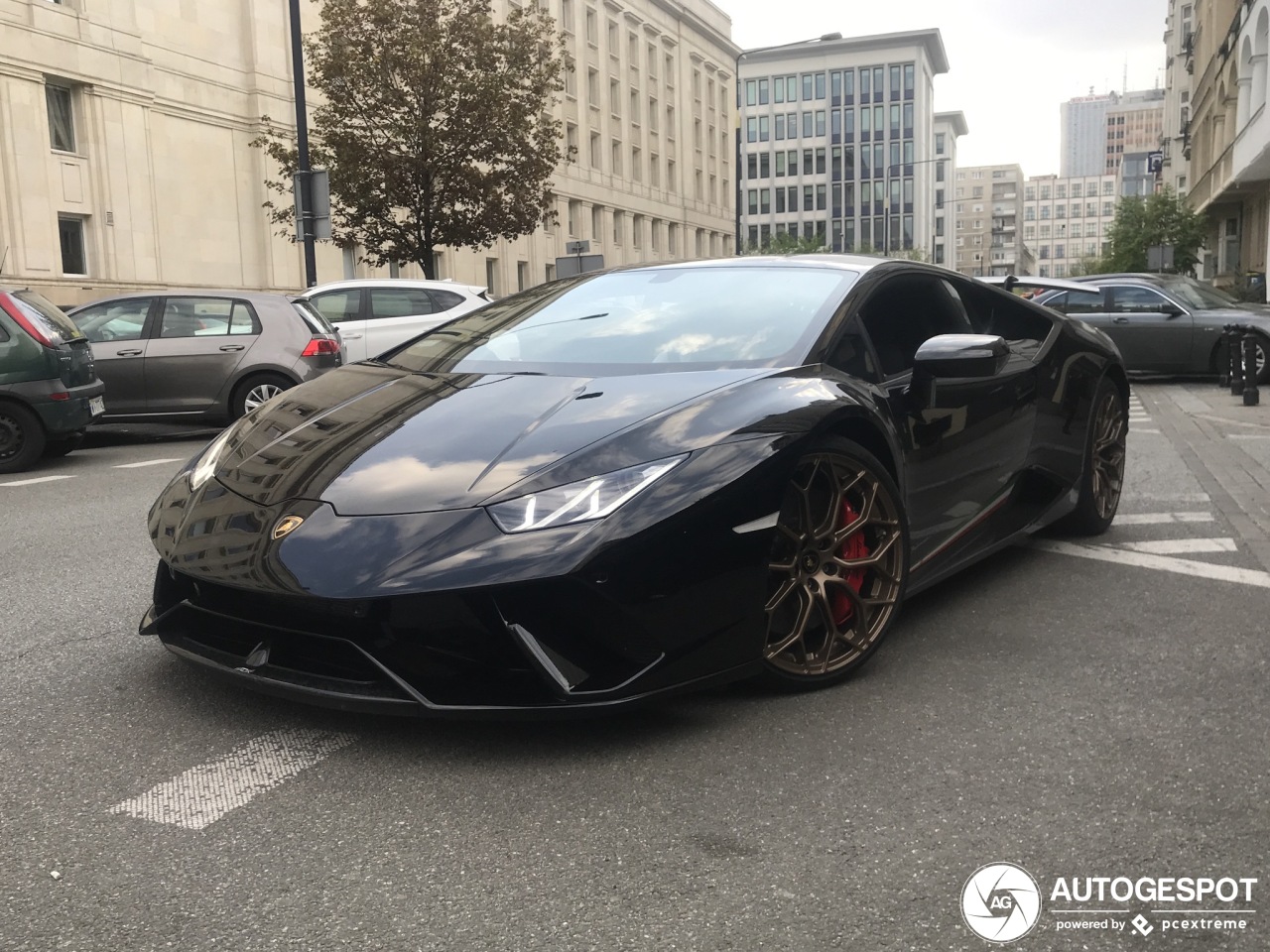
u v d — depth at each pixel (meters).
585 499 2.64
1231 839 2.28
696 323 3.60
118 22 25.88
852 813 2.40
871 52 104.00
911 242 104.69
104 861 2.21
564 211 48.34
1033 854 2.22
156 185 27.03
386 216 22.33
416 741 2.79
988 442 4.07
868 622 3.27
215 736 2.84
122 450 10.07
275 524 2.75
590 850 2.24
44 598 4.30
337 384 3.63
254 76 29.59
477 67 21.83
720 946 1.90
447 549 2.56
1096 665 3.38
